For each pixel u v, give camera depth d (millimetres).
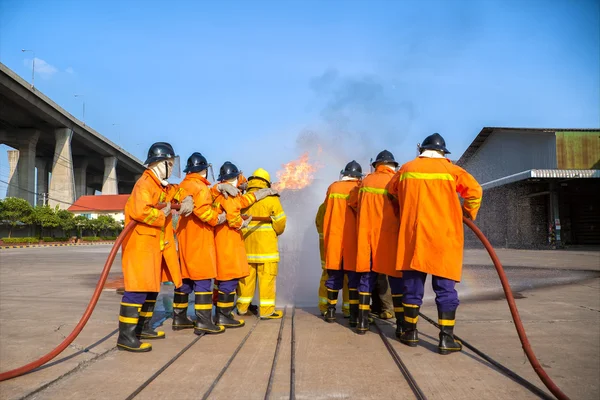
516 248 26109
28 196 70250
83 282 10305
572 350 3846
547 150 26188
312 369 3420
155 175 4199
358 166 5586
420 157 4129
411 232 3947
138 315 4074
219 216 4809
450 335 3832
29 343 4277
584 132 25469
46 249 36719
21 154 71562
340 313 6008
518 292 7496
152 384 3133
